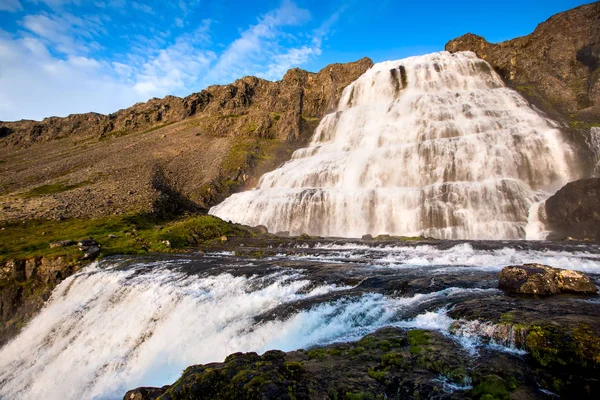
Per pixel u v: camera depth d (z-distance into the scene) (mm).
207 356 14180
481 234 37562
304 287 17969
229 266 24734
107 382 15914
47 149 141250
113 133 148000
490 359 8492
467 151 48875
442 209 40375
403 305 13789
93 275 27875
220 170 77625
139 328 18766
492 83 75312
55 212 49531
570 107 66188
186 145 100188
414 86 79125
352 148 66688
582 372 7629
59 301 27531
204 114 139500
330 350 9727
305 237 39188
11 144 160000
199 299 18234
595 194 31281
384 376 8062
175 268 25672
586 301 12242
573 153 45344
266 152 87062
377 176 53312
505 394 7062
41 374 19797
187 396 7445
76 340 20875
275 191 55375
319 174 59000
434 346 9383
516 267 14648
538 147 47156
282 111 106875
